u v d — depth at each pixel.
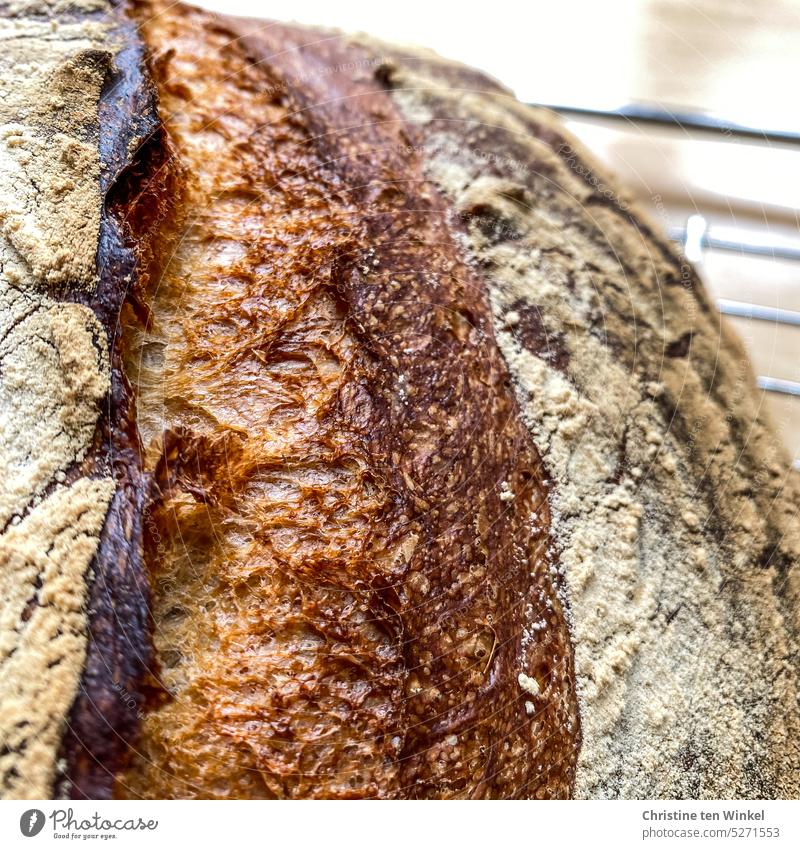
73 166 0.15
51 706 0.13
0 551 0.14
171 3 0.18
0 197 0.15
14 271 0.15
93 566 0.14
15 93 0.16
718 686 0.16
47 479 0.14
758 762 0.16
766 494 0.17
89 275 0.15
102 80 0.16
